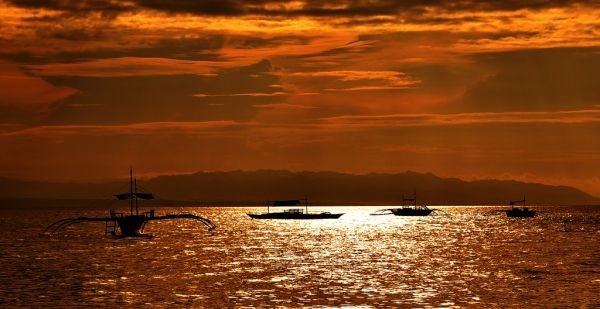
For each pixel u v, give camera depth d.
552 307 147.00
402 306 147.50
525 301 153.75
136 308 145.75
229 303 151.12
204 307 146.50
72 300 155.88
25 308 146.12
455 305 149.12
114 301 154.25
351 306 147.50
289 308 145.25
